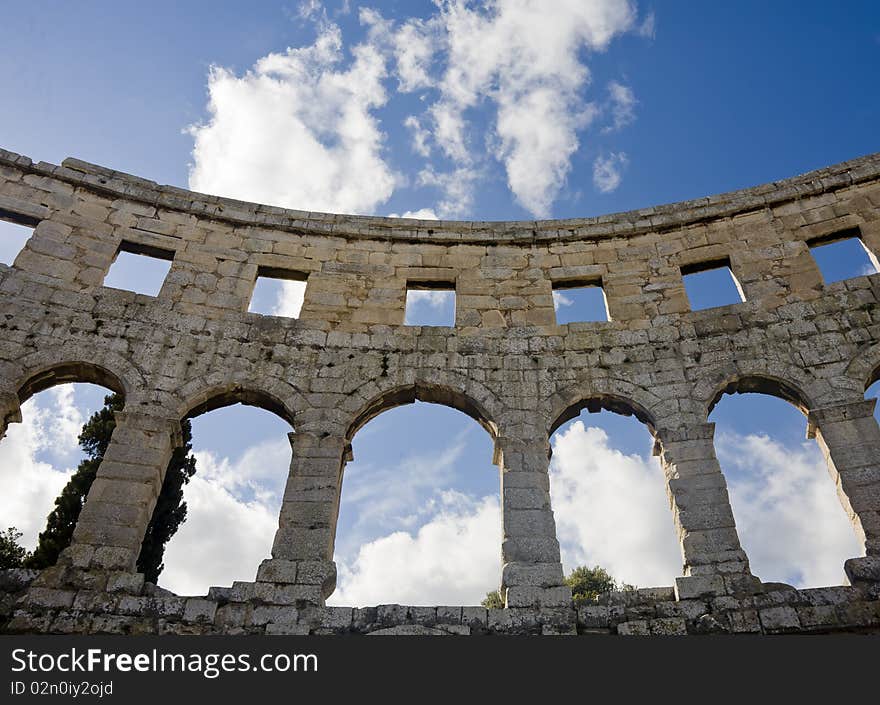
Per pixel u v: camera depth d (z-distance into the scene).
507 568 15.86
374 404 19.72
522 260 23.97
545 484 17.53
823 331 19.69
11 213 22.33
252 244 23.66
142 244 22.81
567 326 21.42
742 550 15.48
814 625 14.16
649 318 21.44
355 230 24.38
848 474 16.33
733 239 23.22
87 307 20.38
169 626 14.56
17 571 15.02
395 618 14.98
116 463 17.03
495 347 20.95
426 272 23.62
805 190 23.64
